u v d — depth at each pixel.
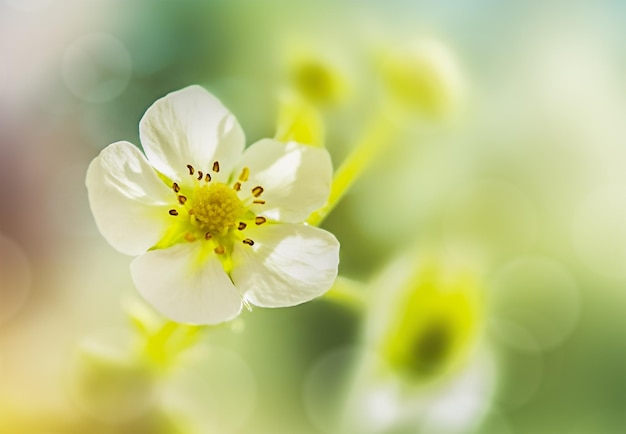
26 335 0.21
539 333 0.22
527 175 0.23
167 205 0.18
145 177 0.18
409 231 0.22
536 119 0.23
